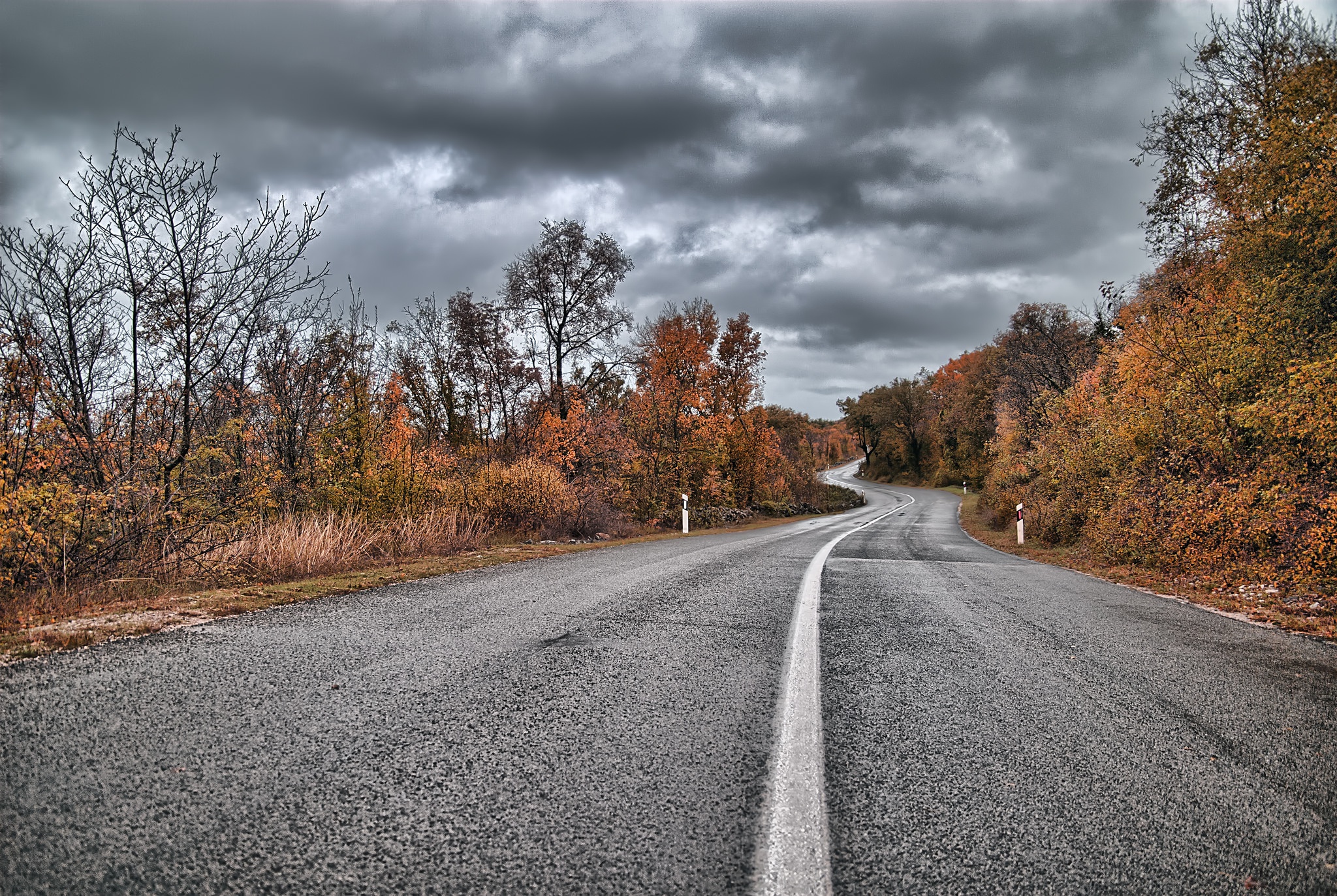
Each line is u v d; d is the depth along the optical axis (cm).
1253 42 1128
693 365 3391
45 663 350
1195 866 184
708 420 3381
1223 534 880
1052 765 252
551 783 226
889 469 9731
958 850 189
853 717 303
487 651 409
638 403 3344
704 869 176
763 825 201
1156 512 1082
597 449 2512
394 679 343
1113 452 1385
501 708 302
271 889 161
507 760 244
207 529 781
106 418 785
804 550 1273
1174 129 1259
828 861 182
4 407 629
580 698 321
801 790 225
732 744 267
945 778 239
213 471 912
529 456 2198
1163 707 325
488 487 1570
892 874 176
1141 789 232
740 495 3928
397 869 172
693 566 933
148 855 174
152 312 848
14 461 606
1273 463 859
